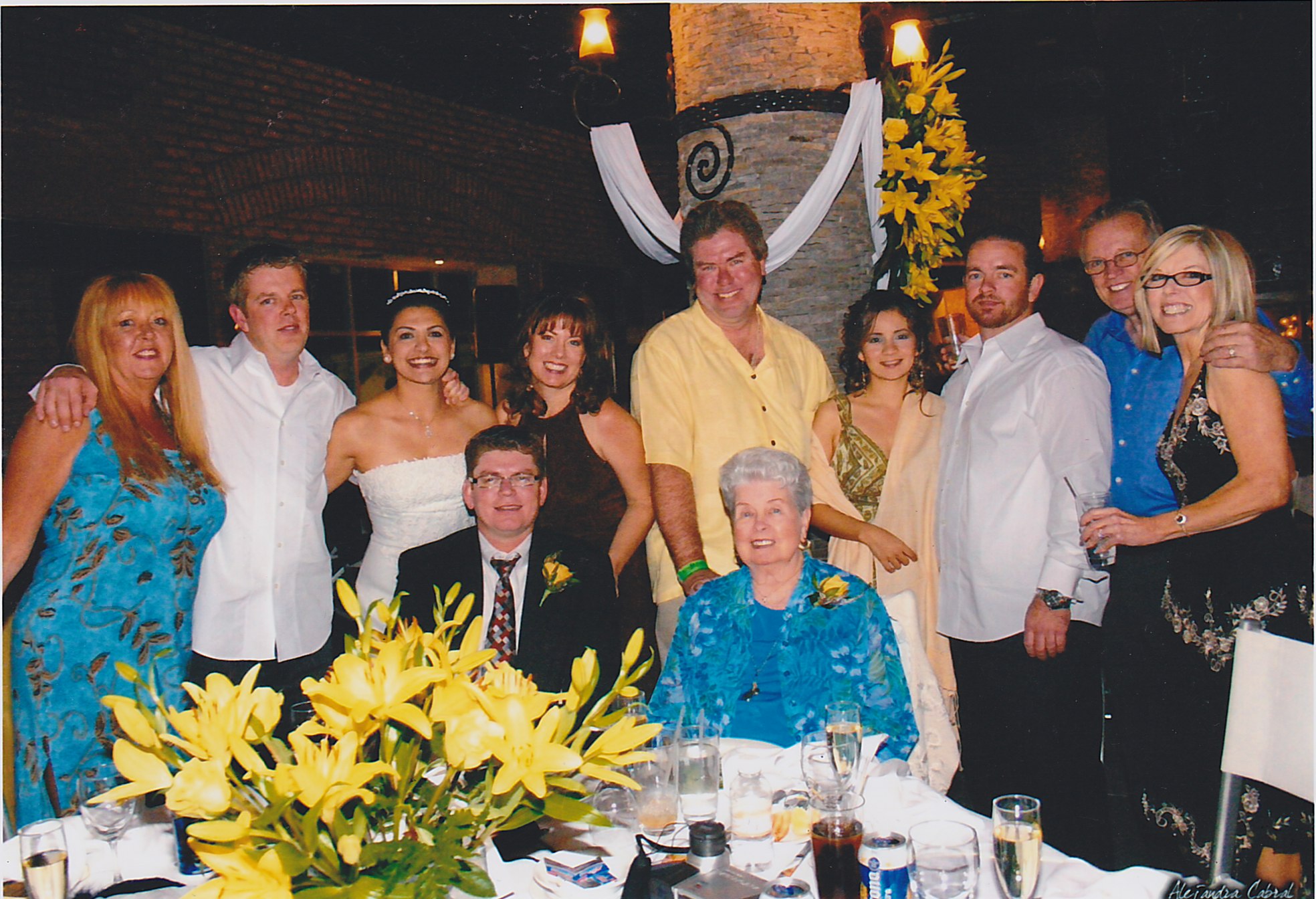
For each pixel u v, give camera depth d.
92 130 5.08
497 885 1.49
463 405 3.21
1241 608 2.28
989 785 3.04
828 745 1.64
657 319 8.50
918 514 3.18
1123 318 3.01
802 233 3.73
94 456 2.56
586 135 7.88
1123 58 5.47
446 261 6.91
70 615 2.57
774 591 2.37
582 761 1.08
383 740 1.12
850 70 3.81
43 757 2.55
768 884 1.34
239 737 1.07
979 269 2.99
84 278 5.09
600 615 2.60
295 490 2.96
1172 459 2.44
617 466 3.13
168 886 1.49
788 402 3.22
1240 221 4.98
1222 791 1.91
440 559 2.65
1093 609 2.83
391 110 6.49
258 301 2.87
